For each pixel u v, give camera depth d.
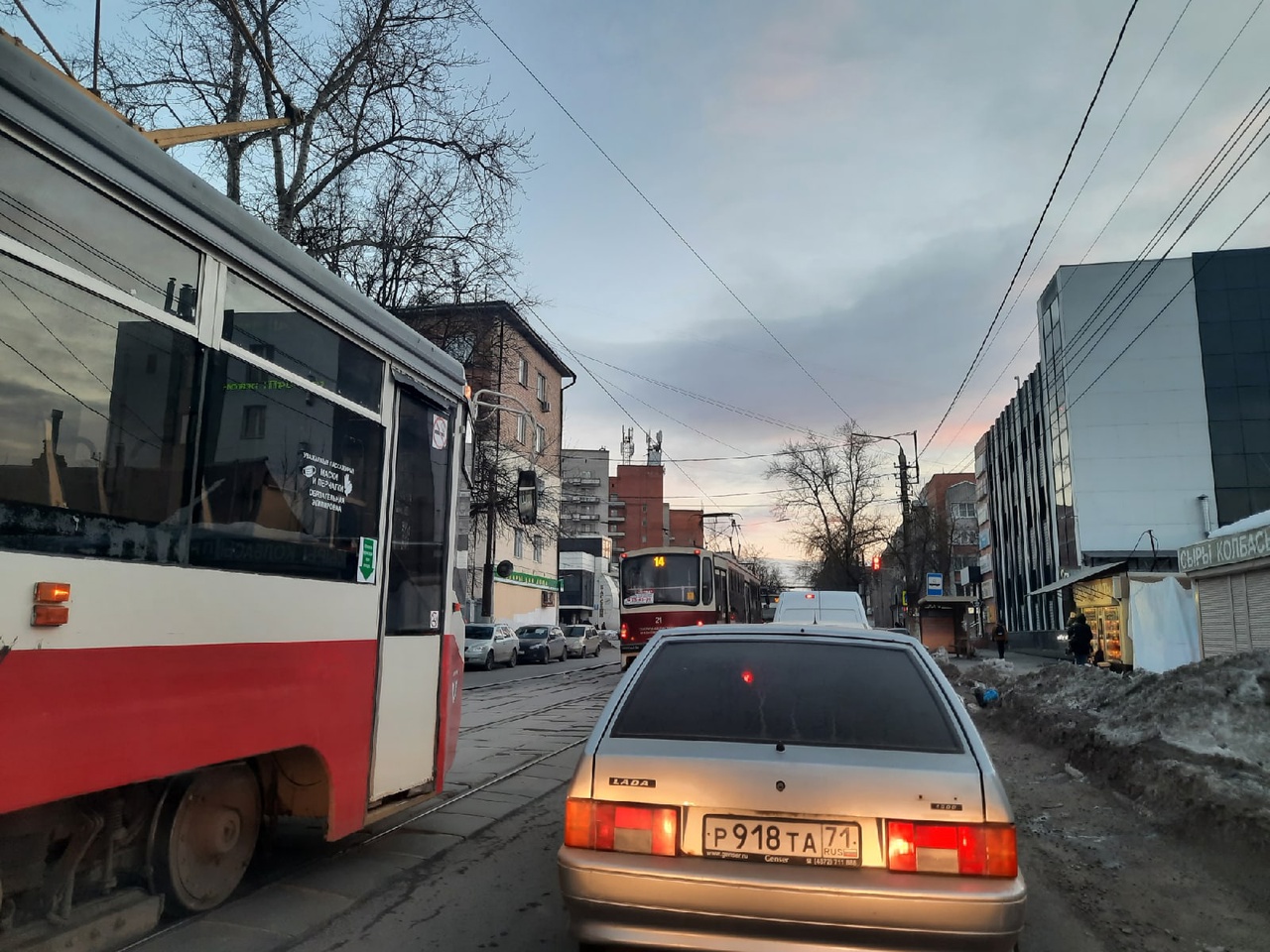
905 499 37.78
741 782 3.19
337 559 4.70
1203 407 34.53
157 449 3.45
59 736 2.96
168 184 3.52
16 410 2.86
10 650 2.80
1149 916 4.80
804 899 2.99
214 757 3.69
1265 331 34.50
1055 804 7.61
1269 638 14.60
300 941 4.22
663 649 4.19
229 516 3.86
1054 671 12.79
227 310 3.89
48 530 2.96
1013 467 48.88
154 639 3.39
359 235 18.38
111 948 3.87
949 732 3.45
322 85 16.48
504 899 4.91
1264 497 33.47
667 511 91.94
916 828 3.06
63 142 3.03
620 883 3.13
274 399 4.21
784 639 4.18
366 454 5.04
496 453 25.31
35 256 2.94
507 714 14.59
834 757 3.28
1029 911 4.89
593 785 3.32
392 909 4.72
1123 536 34.31
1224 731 7.66
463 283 19.23
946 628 38.28
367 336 5.04
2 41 2.83
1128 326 35.50
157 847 3.97
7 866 3.22
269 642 4.09
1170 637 19.16
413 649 5.50
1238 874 5.34
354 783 4.79
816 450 49.25
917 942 2.93
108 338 3.23
